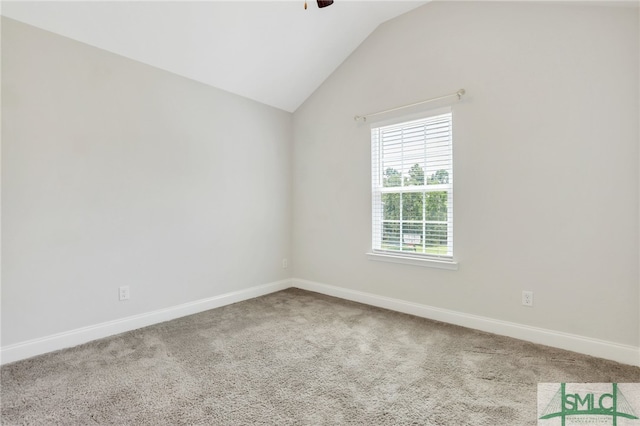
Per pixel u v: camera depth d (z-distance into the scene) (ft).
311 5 8.83
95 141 7.92
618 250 6.66
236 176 11.20
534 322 7.65
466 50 8.59
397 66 10.01
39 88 7.08
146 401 5.33
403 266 9.94
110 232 8.21
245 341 7.79
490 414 4.97
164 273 9.28
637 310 6.50
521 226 7.79
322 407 5.19
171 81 9.37
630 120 6.49
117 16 7.37
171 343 7.67
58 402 5.30
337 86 11.66
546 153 7.42
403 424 4.77
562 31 7.19
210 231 10.42
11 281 6.79
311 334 8.21
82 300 7.76
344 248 11.54
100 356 6.98
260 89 11.37
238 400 5.37
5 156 6.69
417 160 9.73
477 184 8.43
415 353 7.09
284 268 13.08
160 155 9.16
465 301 8.71
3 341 6.70
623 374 6.12
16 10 6.63
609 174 6.72
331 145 11.87
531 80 7.59
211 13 8.02
